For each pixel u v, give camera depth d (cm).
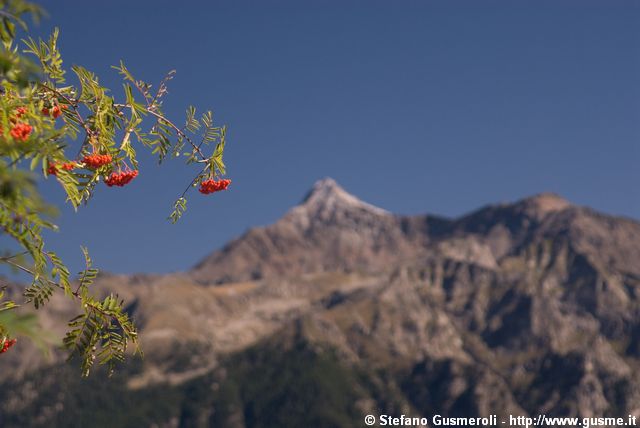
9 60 1321
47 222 1437
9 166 1416
